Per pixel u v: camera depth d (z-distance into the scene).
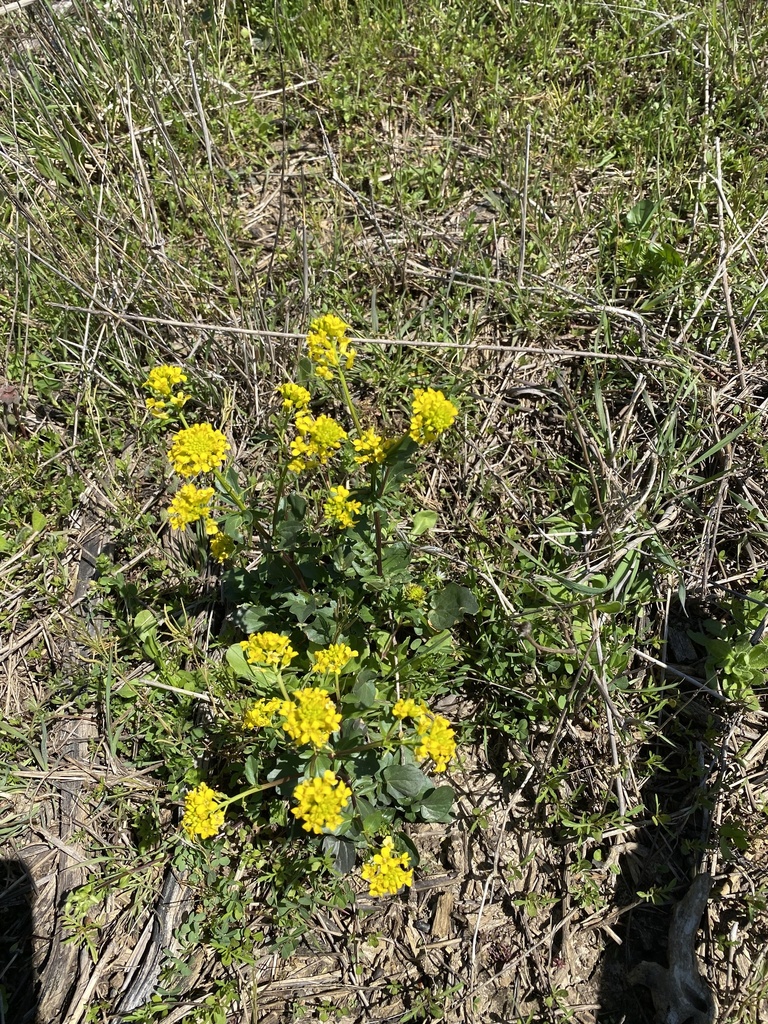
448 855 2.34
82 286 3.17
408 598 2.39
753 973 2.07
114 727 2.50
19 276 3.34
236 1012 2.13
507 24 4.25
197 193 3.41
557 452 3.03
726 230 3.40
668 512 2.76
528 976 2.16
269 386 3.15
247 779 2.20
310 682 2.29
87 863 2.30
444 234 3.52
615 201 3.55
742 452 2.90
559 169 3.73
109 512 2.88
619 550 2.58
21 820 2.39
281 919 2.18
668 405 2.99
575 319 3.31
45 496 2.93
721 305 3.23
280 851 2.27
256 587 2.50
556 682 2.43
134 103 3.78
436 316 3.34
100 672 2.56
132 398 3.14
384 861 1.82
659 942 2.19
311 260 3.43
